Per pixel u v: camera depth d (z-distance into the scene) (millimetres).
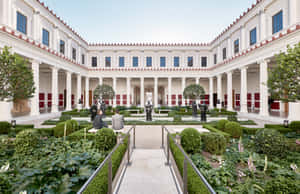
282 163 4633
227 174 3795
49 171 3029
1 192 2381
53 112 16828
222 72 22234
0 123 7965
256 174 4000
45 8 16422
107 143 5219
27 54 12812
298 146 5672
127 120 13438
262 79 14031
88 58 28531
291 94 6785
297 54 6180
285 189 2223
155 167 4605
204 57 28781
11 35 11117
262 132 5426
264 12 15031
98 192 2414
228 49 21750
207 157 5266
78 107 23422
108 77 27562
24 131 5297
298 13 11812
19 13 13625
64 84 27984
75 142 5977
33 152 4887
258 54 14477
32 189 2551
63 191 2605
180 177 3746
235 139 7297
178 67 28812
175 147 4977
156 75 26969
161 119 14195
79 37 24641
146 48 28672
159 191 3344
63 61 18812
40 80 21875
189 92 18344
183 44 28516
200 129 8898
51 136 7398
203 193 2463
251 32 17312
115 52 28703
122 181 3768
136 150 6246
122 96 30750
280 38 11656
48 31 17406
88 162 3840
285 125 8680
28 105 17875
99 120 7832
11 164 4117
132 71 26953
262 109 14242
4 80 7242
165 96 31172
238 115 17344
